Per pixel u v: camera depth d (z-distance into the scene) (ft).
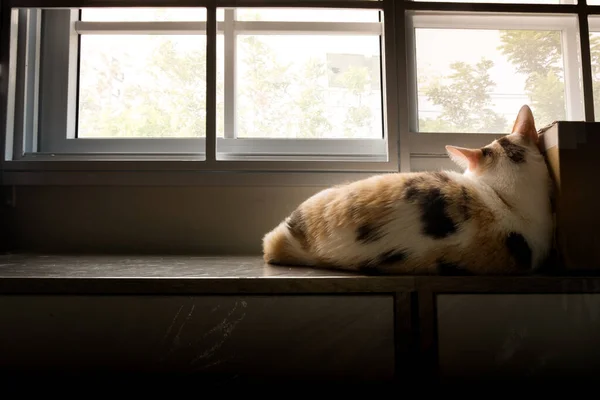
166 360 2.30
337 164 3.58
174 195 3.66
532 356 2.27
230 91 3.85
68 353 2.27
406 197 2.35
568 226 2.39
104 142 3.87
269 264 2.82
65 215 3.64
